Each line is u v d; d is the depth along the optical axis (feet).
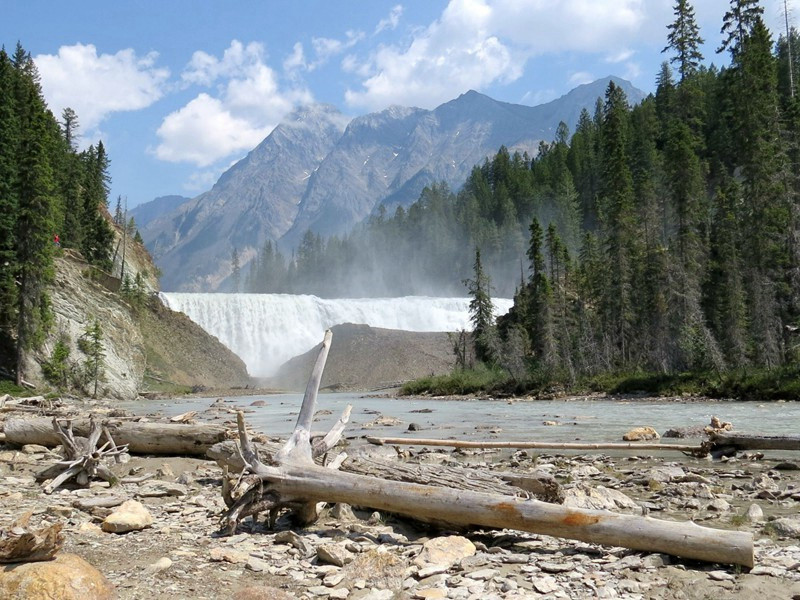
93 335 170.91
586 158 427.33
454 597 17.97
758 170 177.78
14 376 148.56
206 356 261.03
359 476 26.25
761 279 168.86
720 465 44.75
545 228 408.26
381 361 263.49
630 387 141.28
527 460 48.49
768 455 48.34
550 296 201.87
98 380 169.99
